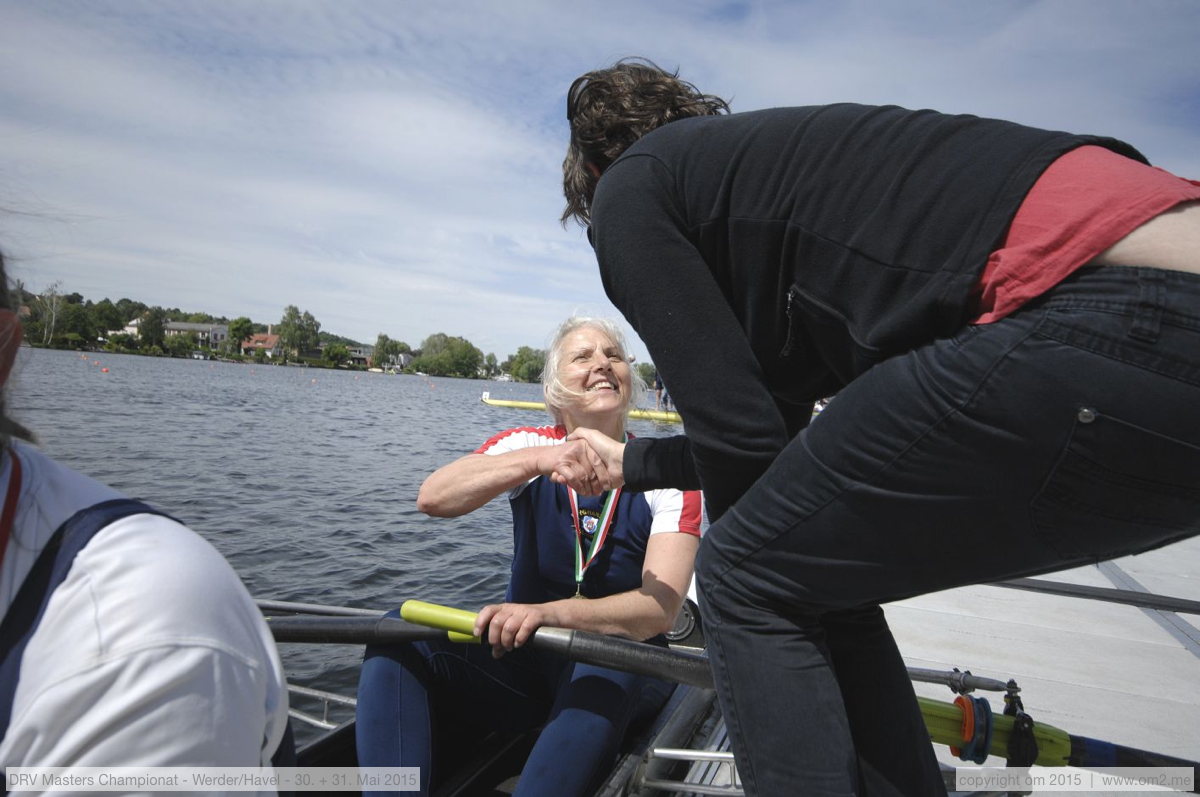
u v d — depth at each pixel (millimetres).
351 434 23188
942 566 1065
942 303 1016
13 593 721
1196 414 869
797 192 1146
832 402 1135
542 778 1709
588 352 2316
